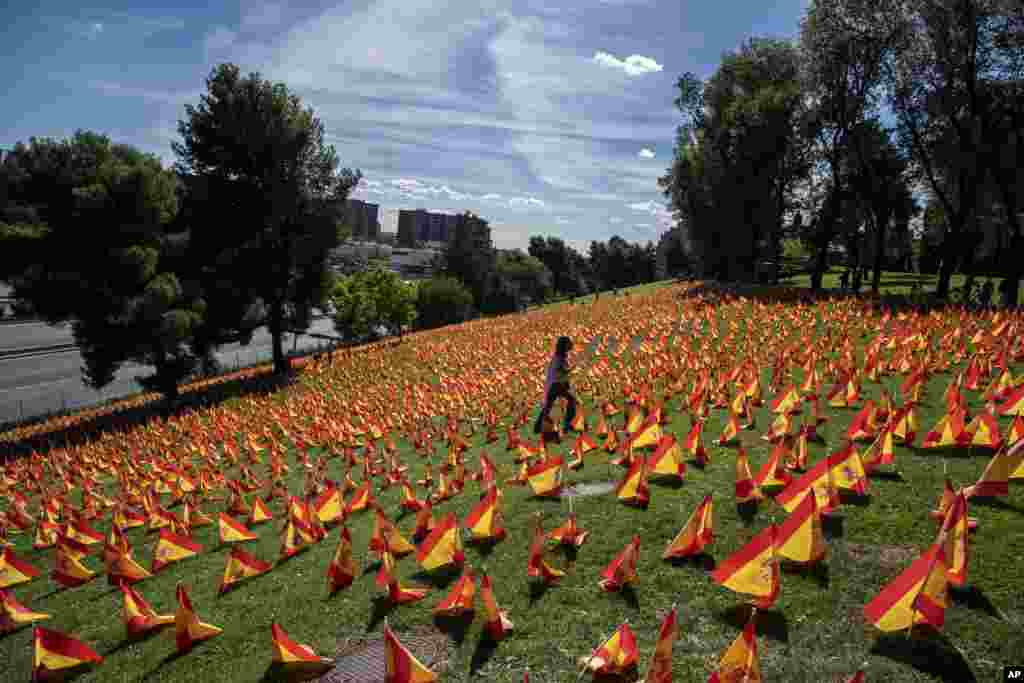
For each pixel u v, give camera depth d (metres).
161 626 7.14
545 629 5.52
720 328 22.44
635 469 7.95
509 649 5.32
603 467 9.67
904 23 27.47
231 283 35.97
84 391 49.28
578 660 5.03
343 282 59.78
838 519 6.64
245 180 34.94
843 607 5.19
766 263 56.78
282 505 11.86
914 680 4.30
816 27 30.91
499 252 133.25
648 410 12.17
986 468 6.75
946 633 4.69
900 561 5.73
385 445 14.82
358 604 6.61
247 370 42.56
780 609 5.28
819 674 4.49
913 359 12.78
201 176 35.41
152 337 30.75
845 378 11.20
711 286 38.50
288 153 34.97
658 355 18.09
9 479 17.56
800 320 20.25
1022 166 26.50
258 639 6.34
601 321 28.88
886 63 29.16
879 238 34.03
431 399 19.58
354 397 22.52
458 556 7.05
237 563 8.09
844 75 31.41
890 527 6.32
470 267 105.88
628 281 142.50
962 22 24.50
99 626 7.62
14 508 13.58
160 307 30.17
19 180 30.28
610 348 22.83
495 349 26.69
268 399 26.52
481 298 106.56
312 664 5.58
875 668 4.46
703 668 4.71
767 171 41.03
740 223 43.81
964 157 26.77
